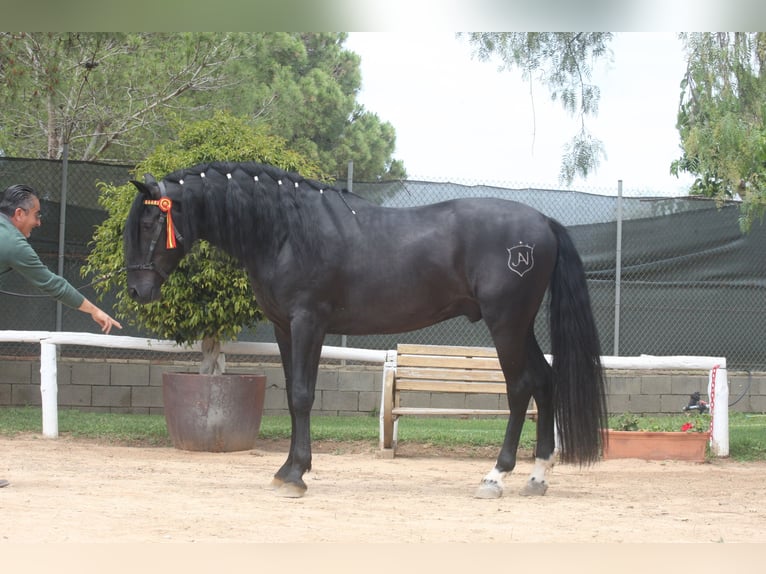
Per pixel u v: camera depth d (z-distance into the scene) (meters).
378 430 10.52
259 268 6.85
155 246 6.72
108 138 16.47
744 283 12.63
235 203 6.75
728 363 12.66
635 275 12.35
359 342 12.20
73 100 16.05
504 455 6.89
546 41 9.94
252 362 12.07
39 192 11.48
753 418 12.38
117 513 5.57
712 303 12.57
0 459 8.18
